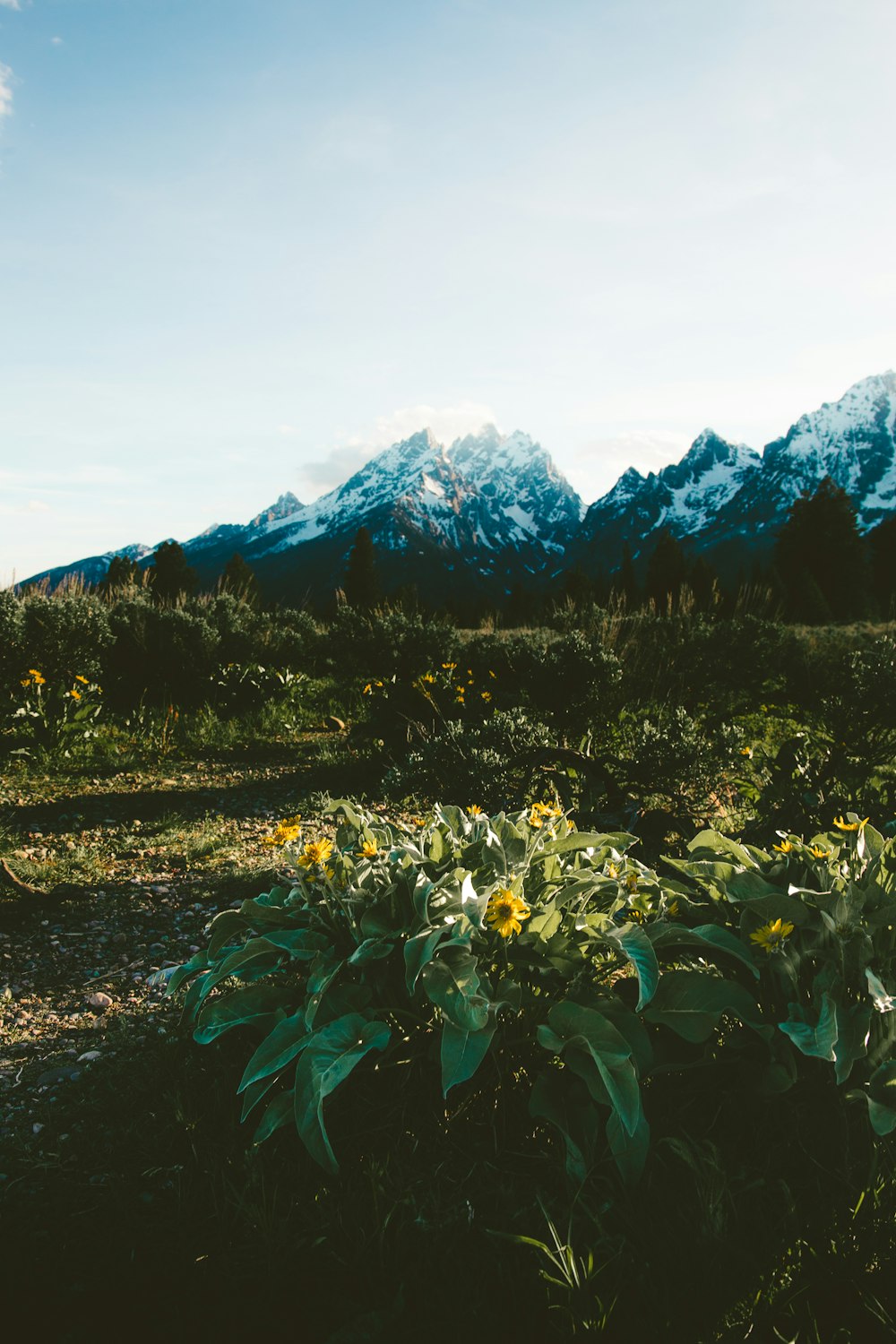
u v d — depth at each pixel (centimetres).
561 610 1262
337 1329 148
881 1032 179
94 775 677
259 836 512
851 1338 141
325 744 811
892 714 479
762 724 788
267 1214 169
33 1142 206
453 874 213
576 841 254
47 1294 158
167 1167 190
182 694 995
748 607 1084
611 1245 157
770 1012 198
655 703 785
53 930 362
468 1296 150
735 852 240
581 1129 180
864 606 3706
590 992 198
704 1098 200
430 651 966
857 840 229
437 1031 204
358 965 199
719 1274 149
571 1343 139
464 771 418
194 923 370
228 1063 225
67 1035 268
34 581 1002
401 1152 187
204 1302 156
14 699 770
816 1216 164
